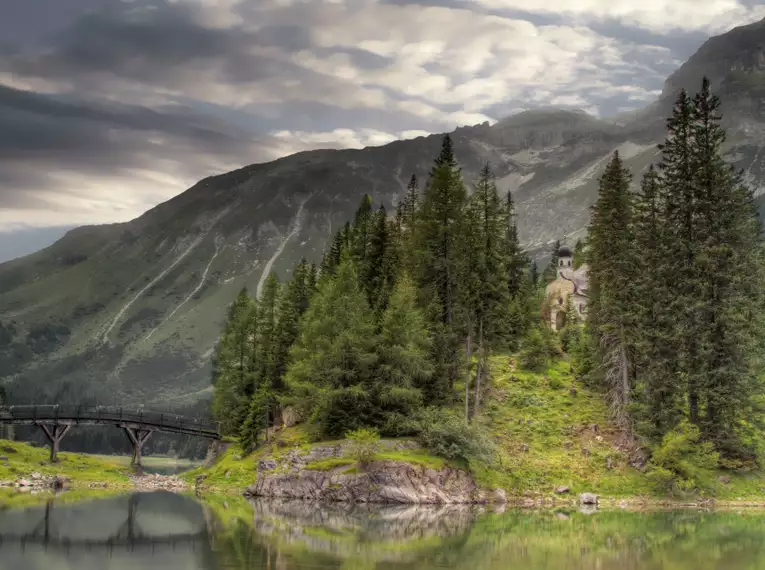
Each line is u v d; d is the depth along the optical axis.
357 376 73.25
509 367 89.38
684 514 58.72
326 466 66.88
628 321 72.94
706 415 71.31
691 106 77.06
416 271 84.62
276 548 42.03
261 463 73.81
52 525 49.84
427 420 69.06
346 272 78.69
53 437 90.81
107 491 75.25
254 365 97.38
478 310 78.12
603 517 56.47
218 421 102.00
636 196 80.19
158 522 52.12
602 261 81.50
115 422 95.69
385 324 74.00
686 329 70.69
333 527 49.97
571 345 94.62
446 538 45.69
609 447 72.06
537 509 61.06
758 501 65.75
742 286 74.38
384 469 64.06
